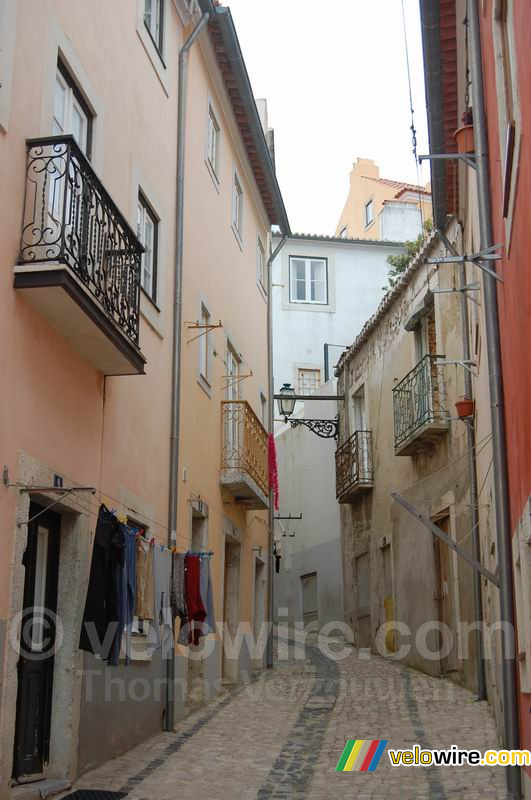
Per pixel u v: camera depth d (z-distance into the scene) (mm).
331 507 22281
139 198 10273
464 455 12578
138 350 8289
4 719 6148
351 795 7230
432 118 11461
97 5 8711
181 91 11938
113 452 8828
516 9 5434
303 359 27562
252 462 14656
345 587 20656
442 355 14195
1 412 6371
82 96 8352
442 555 14305
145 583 8289
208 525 13000
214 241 14211
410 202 30391
